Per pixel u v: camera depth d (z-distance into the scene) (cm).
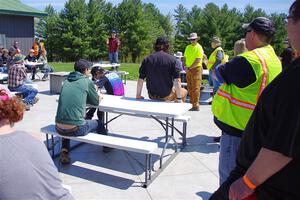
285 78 132
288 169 135
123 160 473
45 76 1332
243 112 274
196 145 548
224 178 297
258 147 148
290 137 127
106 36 4816
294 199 137
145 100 525
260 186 145
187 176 427
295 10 134
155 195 375
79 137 433
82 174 425
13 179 168
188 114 775
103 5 4925
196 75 799
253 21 274
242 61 264
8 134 179
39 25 4734
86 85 442
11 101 186
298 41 135
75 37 4603
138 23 4997
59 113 433
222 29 5822
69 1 4628
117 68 1545
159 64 519
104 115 614
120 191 383
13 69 787
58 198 183
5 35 2020
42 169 178
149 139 576
